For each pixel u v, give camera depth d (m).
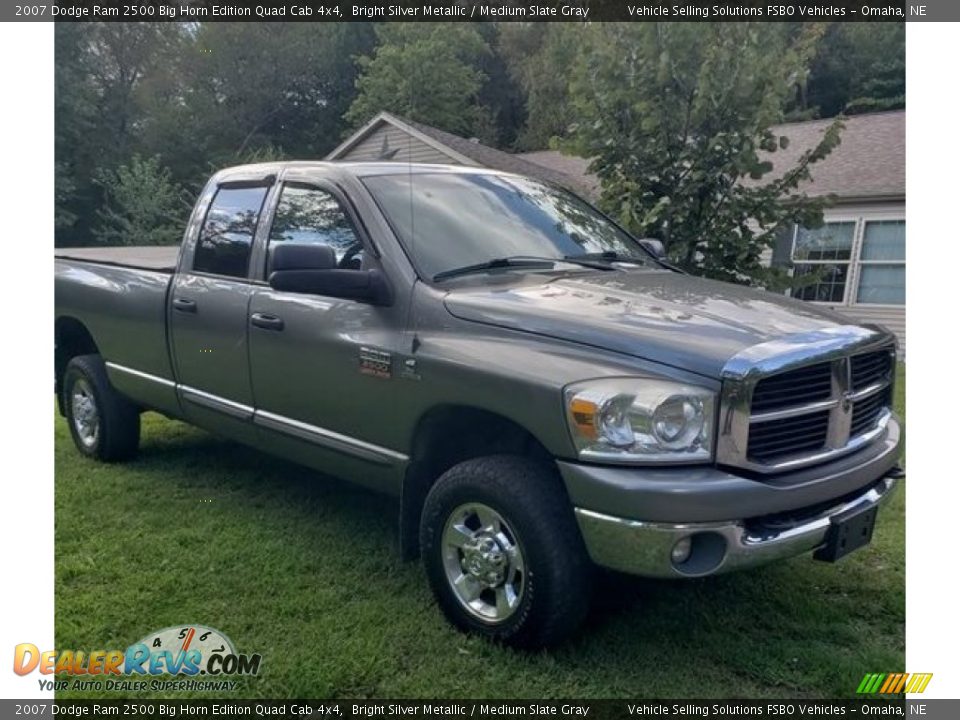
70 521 4.44
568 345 3.01
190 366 4.67
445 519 3.27
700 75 6.36
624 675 3.05
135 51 35.59
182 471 5.35
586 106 6.98
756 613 3.52
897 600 3.65
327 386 3.80
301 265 3.50
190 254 4.80
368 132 19.67
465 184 4.29
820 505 3.03
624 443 2.75
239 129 38.22
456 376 3.18
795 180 6.75
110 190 28.23
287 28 38.62
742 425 2.76
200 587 3.69
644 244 4.81
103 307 5.27
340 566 3.92
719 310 3.24
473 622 3.22
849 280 14.51
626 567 2.77
